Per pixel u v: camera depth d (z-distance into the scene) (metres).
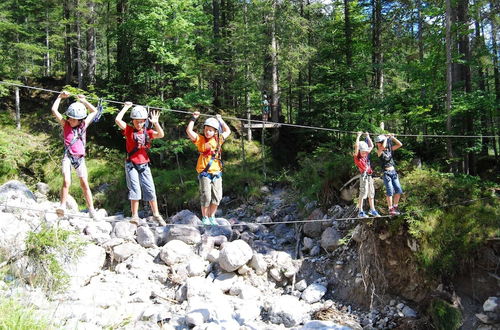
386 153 9.25
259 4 18.67
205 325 8.31
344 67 17.88
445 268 9.77
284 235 13.46
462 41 16.05
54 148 20.86
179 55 19.50
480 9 13.97
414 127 17.47
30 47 21.75
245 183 17.27
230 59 22.45
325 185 13.55
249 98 22.08
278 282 11.26
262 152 19.12
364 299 10.31
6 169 19.19
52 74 28.58
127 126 6.72
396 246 10.38
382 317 9.80
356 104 17.41
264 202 16.17
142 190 6.83
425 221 10.18
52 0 23.16
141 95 20.75
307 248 12.24
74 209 14.12
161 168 20.19
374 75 19.42
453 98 13.65
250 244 12.66
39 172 19.69
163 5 18.55
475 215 10.17
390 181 9.18
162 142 18.80
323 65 19.27
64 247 10.11
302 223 13.23
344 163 13.43
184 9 20.36
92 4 22.44
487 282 9.59
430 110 13.79
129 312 9.09
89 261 10.66
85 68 25.52
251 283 11.01
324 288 10.72
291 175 18.06
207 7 27.92
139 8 19.06
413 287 10.00
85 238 11.78
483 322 9.02
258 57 19.50
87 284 10.36
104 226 12.67
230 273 11.05
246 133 22.08
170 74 19.20
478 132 15.16
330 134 19.03
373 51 19.06
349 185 12.95
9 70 22.81
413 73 14.11
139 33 19.73
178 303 10.03
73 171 19.19
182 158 20.64
